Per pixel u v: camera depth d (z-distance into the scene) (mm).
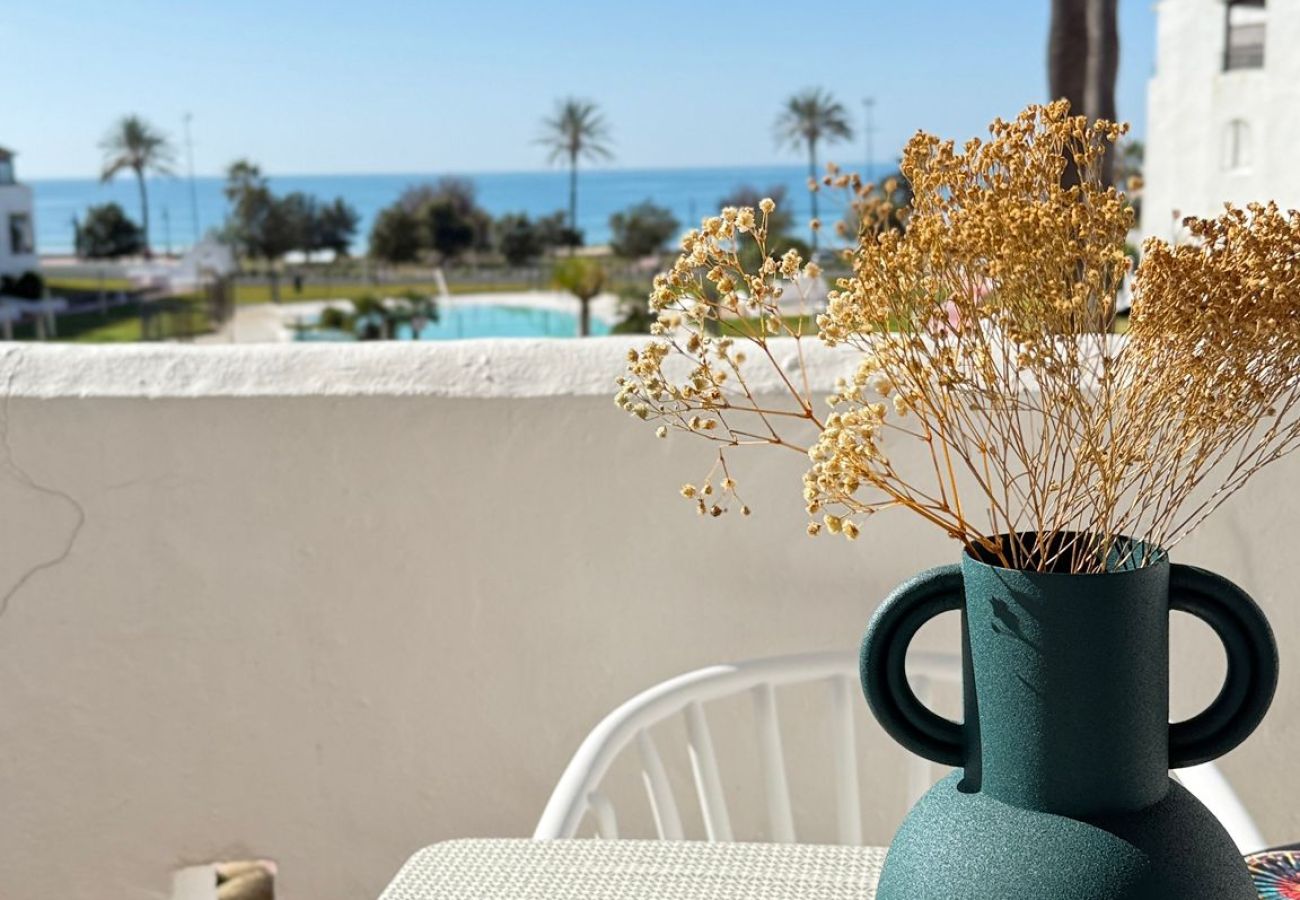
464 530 1654
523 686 1678
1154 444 723
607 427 1611
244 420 1657
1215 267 641
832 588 1610
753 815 1676
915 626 741
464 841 1015
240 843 1761
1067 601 657
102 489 1688
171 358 1700
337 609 1688
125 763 1750
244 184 63688
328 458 1655
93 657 1726
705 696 1246
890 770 1647
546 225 65438
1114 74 5297
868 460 704
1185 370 646
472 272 64875
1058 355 658
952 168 677
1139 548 707
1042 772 678
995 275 646
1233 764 1611
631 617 1646
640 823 1688
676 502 1617
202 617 1706
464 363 1655
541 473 1631
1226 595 707
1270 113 20422
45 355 1724
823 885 933
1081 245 657
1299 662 1565
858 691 1267
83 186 101875
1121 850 664
